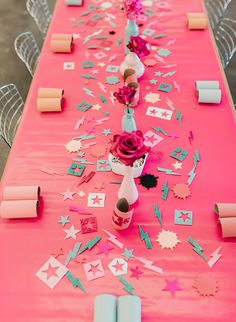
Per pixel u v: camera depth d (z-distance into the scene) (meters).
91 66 2.67
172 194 1.98
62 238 1.83
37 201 1.91
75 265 1.75
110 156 2.05
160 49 2.78
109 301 1.58
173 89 2.50
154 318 1.60
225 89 2.50
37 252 1.79
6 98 3.58
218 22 3.58
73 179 2.05
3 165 3.29
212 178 2.04
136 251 1.78
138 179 2.04
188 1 3.17
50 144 2.22
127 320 1.53
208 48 2.79
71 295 1.66
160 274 1.71
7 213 1.87
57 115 2.37
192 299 1.64
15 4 4.85
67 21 3.03
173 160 2.12
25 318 1.61
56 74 2.63
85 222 1.88
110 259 1.76
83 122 2.32
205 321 1.59
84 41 2.86
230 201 1.95
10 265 1.75
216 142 2.21
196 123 2.30
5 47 4.28
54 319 1.61
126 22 3.01
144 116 2.34
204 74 2.60
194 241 1.81
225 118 2.33
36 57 3.42
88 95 2.48
